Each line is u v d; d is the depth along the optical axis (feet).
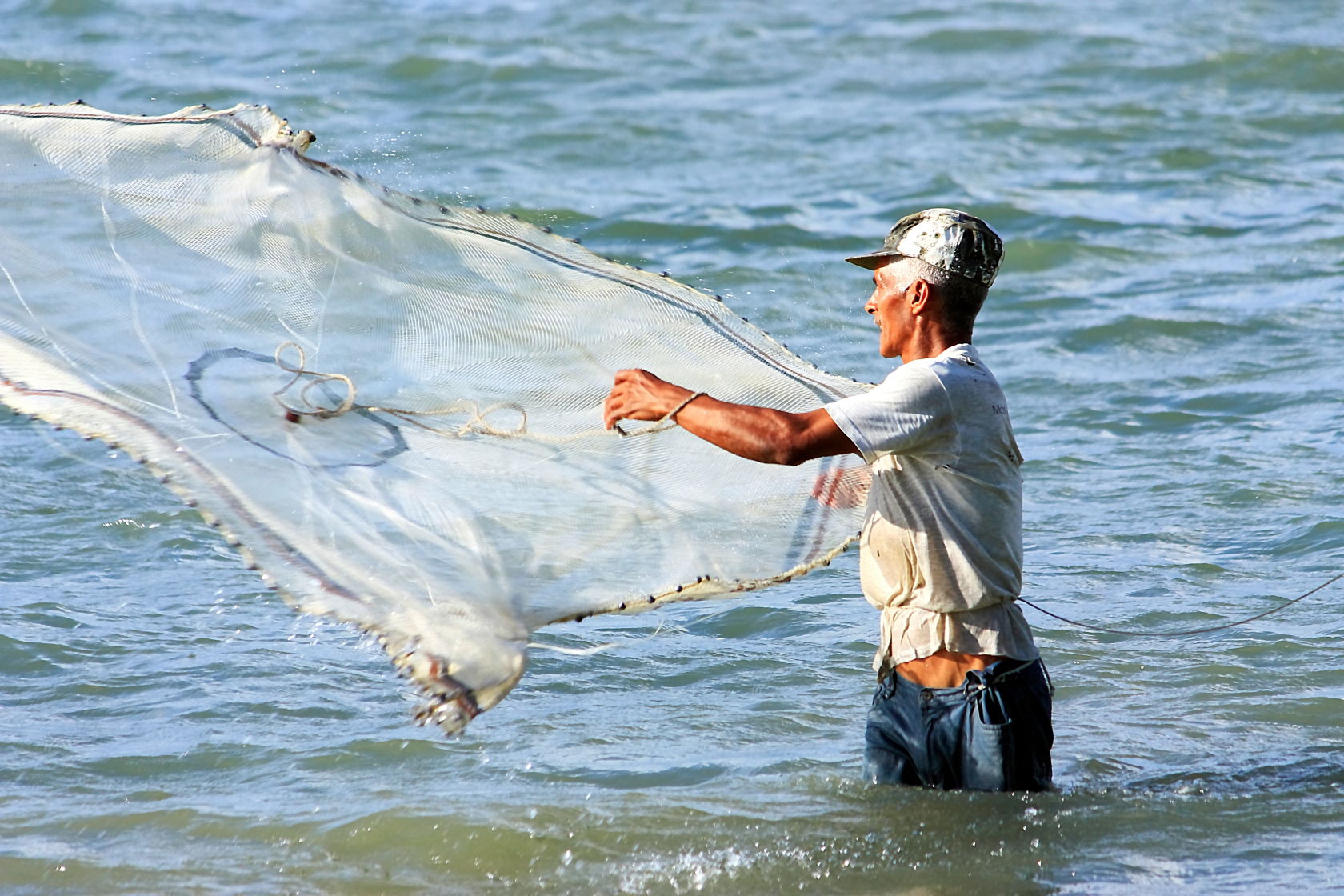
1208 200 149.59
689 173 160.04
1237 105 187.11
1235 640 62.13
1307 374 100.48
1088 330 112.88
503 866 44.06
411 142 169.07
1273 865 42.32
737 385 48.44
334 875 43.75
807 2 252.62
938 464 42.04
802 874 42.65
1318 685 57.36
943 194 151.74
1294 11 234.38
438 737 53.98
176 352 43.52
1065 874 41.91
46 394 41.16
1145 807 46.16
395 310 45.98
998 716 43.19
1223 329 111.55
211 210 45.91
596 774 50.62
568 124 178.81
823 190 153.58
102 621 64.69
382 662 61.72
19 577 69.21
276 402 43.62
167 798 48.73
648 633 65.36
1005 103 189.98
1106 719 54.60
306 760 51.98
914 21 236.22
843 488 48.06
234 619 65.67
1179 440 90.02
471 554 42.14
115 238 45.27
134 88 181.27
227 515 40.04
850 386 48.85
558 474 44.86
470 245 46.47
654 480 46.11
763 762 51.31
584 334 47.06
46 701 56.80
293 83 190.08
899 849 43.65
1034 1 248.93
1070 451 88.84
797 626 65.92
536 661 61.98
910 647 43.57
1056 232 139.33
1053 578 69.97
